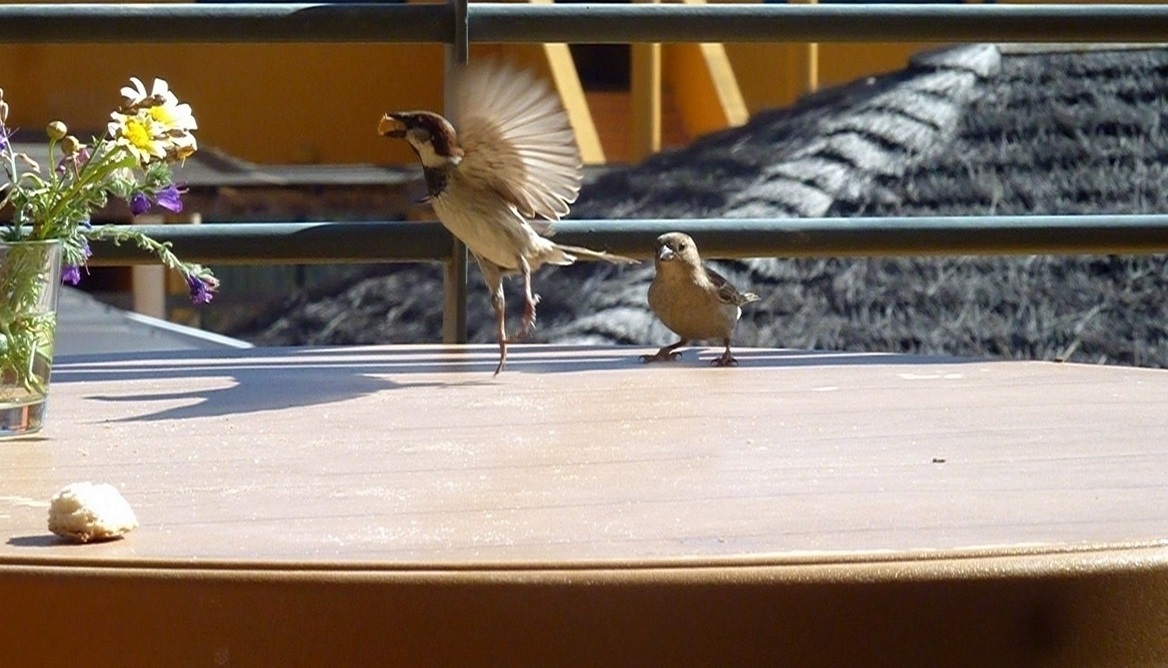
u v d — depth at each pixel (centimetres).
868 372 296
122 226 268
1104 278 877
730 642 147
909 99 974
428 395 268
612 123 1359
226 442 223
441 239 352
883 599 149
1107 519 171
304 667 147
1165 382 279
